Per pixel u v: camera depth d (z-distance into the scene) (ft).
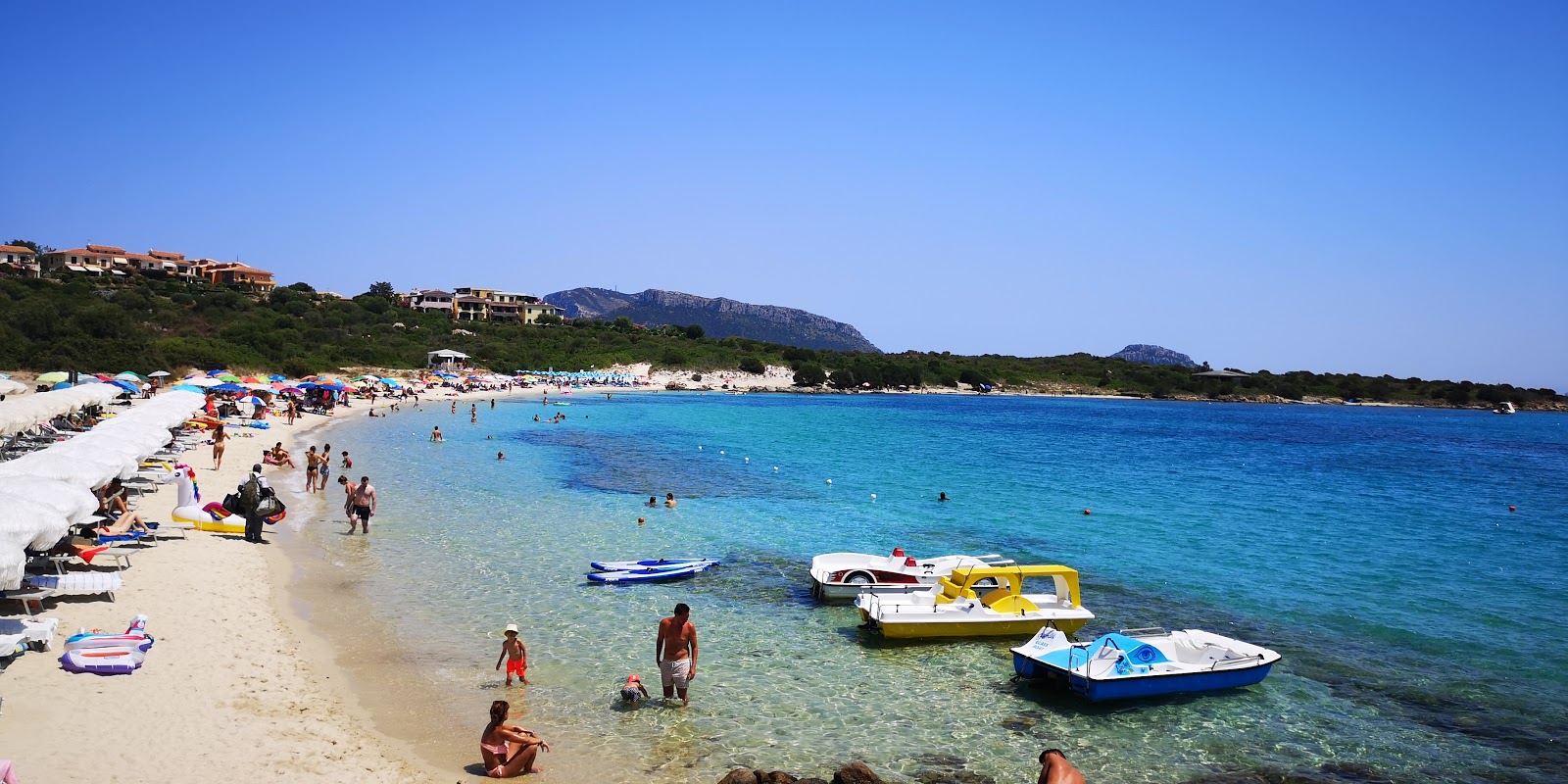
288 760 38.70
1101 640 53.36
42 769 35.27
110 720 40.37
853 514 112.37
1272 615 70.74
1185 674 51.57
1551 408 640.58
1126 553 93.91
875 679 53.62
